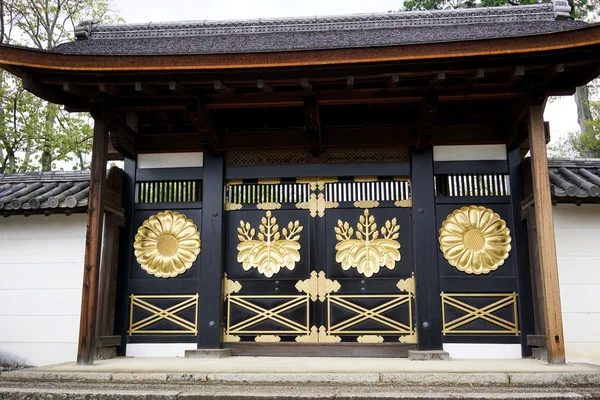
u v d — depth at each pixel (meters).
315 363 6.05
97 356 6.56
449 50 5.61
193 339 7.06
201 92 6.52
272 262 7.24
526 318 6.75
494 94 6.40
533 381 4.95
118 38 8.18
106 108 6.60
